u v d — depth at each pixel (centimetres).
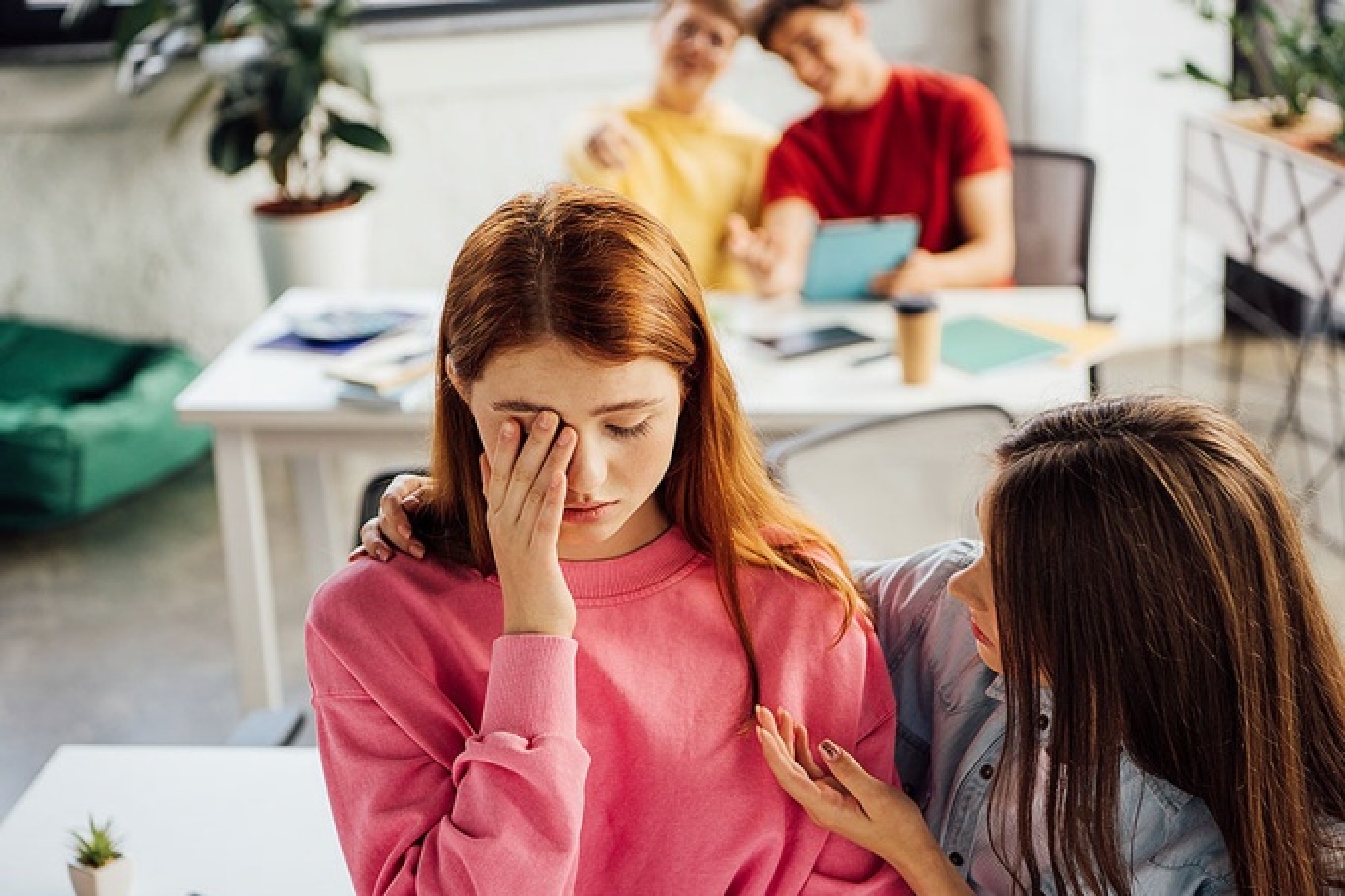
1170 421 124
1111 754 123
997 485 124
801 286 341
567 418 114
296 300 341
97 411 410
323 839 169
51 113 457
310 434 289
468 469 126
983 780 146
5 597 385
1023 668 124
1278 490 124
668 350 115
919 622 154
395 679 125
